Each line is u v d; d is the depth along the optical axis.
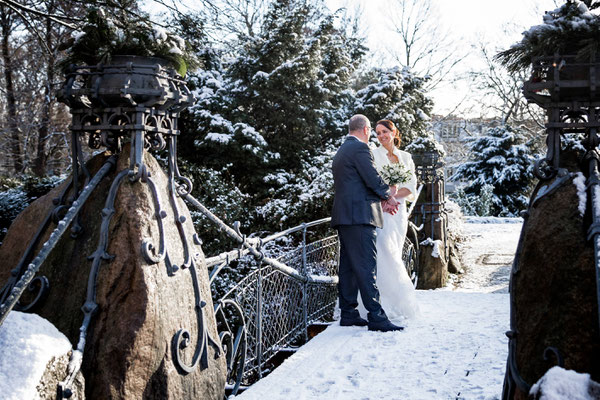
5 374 1.77
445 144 37.22
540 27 2.32
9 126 21.92
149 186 2.49
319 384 3.61
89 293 2.24
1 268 2.53
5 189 16.05
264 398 3.41
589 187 2.13
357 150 5.00
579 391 1.70
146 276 2.29
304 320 5.44
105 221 2.35
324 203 10.37
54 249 2.43
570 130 2.39
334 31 16.36
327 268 6.27
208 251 9.51
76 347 2.19
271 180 12.26
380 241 5.36
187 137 12.79
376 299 4.96
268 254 8.70
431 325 5.02
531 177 22.98
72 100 2.52
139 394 2.22
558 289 2.00
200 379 2.58
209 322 2.73
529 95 2.39
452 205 15.00
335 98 14.40
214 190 10.68
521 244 2.29
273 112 13.11
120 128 2.48
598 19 2.25
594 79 2.23
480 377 3.55
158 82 2.49
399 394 3.34
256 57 13.41
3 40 19.12
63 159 23.58
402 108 14.09
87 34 2.48
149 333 2.25
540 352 2.00
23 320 1.94
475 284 8.84
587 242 1.99
